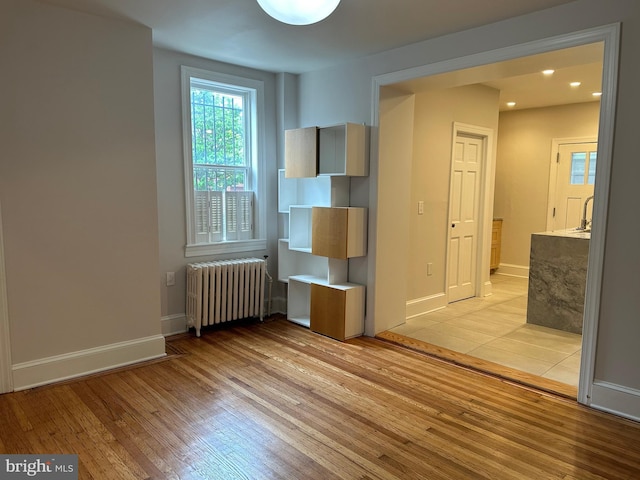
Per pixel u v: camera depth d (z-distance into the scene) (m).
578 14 2.65
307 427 2.49
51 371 3.02
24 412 2.62
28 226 2.87
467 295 5.44
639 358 2.57
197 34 3.35
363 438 2.39
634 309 2.57
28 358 2.93
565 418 2.62
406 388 3.00
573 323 4.14
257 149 4.50
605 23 2.55
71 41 2.93
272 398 2.83
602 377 2.71
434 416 2.63
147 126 3.31
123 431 2.43
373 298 3.99
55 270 2.99
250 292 4.33
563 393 2.91
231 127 4.41
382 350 3.70
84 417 2.57
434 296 4.83
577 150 6.19
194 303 3.98
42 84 2.85
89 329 3.17
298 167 4.08
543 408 2.74
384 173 3.90
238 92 4.41
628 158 2.53
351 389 2.97
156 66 3.76
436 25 3.07
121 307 3.30
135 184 3.29
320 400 2.81
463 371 3.29
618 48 2.51
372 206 3.90
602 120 2.60
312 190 4.48
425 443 2.35
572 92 5.43
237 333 4.11
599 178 2.63
